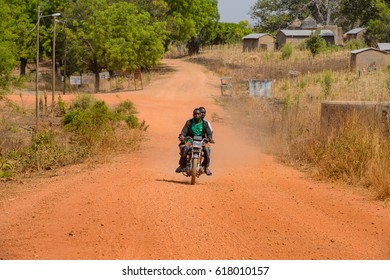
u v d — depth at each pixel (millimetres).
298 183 28734
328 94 78062
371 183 27281
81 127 45219
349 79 108125
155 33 147500
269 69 151125
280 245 17125
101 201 23172
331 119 38406
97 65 141250
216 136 52656
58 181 30000
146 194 24375
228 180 29312
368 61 143750
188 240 17406
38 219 20594
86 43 141000
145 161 37656
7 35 95500
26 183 29719
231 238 17734
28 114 70250
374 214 21703
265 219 20250
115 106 81812
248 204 22719
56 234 18359
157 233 18172
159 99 104500
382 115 35938
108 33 138375
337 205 23203
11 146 42500
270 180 29578
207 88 131750
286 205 22859
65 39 133125
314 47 191375
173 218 20031
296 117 45062
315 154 35219
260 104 78375
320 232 18719
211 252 16219
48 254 16234
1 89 82625
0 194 26266
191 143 27922
